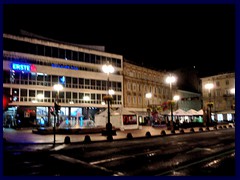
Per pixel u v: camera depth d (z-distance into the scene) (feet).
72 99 134.21
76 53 138.41
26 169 28.50
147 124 139.54
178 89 212.02
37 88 121.90
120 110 105.50
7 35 114.01
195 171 27.02
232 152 41.22
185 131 96.73
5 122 123.03
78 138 67.05
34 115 121.70
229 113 195.11
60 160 34.53
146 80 177.78
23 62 117.39
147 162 32.73
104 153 41.19
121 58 159.02
